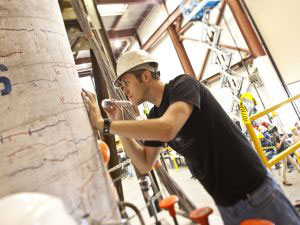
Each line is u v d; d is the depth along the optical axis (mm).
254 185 1058
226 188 1084
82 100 1053
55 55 973
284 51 6105
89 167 938
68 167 862
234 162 1064
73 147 902
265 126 5676
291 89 6117
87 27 1586
